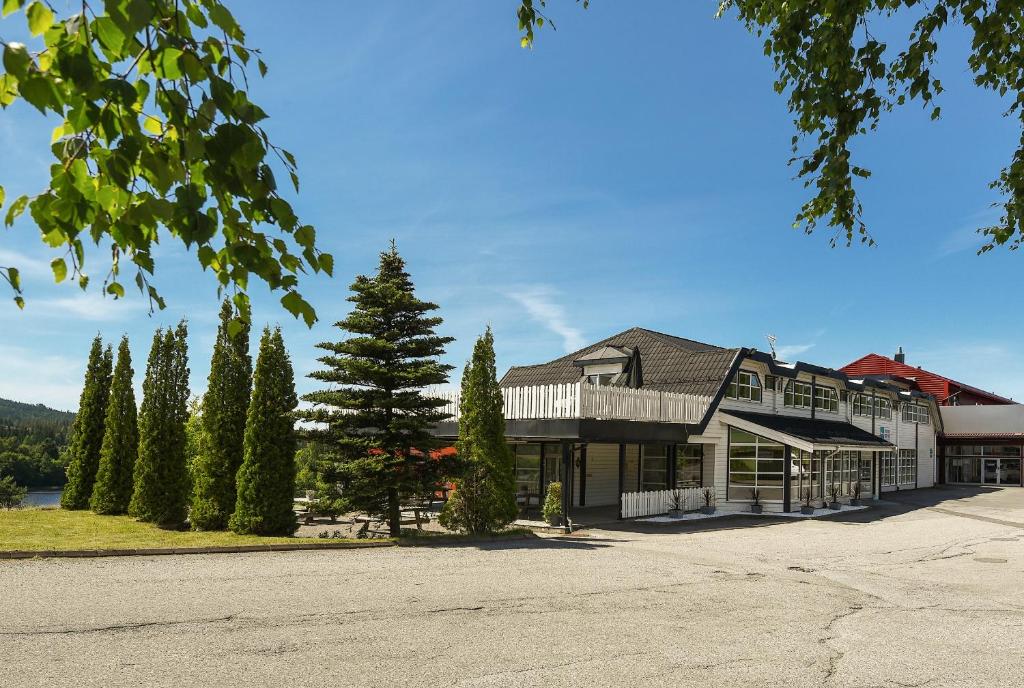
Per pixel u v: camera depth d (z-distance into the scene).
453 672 6.34
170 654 6.51
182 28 2.18
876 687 6.36
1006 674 6.80
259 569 10.75
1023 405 43.97
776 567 12.88
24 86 1.86
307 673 6.17
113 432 18.94
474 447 16.25
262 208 2.28
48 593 8.62
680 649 7.31
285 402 15.06
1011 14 5.09
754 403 27.11
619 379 24.61
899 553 15.48
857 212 5.19
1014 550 16.34
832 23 4.65
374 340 15.14
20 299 2.51
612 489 26.45
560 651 7.09
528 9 5.45
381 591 9.54
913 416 42.78
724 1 6.49
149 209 2.11
